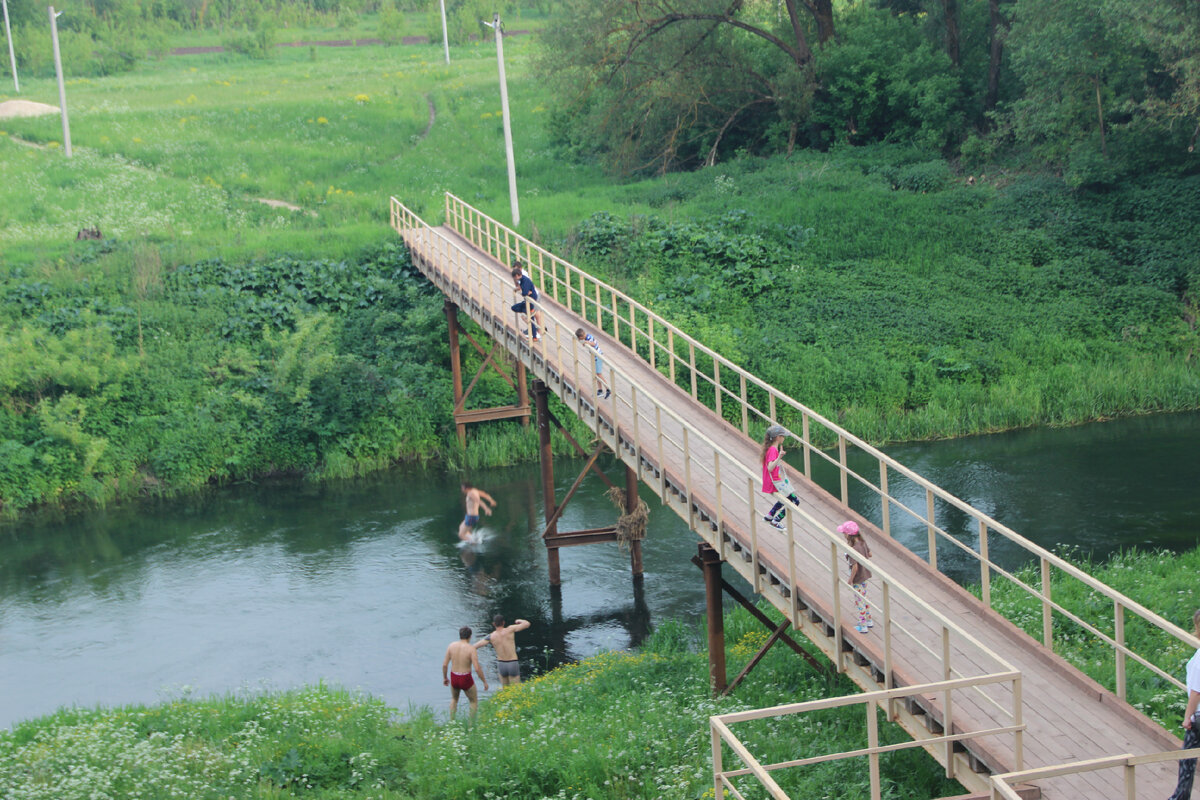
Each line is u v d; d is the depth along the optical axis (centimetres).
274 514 2322
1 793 1007
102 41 8631
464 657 1327
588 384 1672
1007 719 819
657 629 1587
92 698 1463
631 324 1908
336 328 2905
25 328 2658
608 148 4462
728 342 2811
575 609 1734
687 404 1648
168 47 9150
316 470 2619
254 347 2830
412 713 1334
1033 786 737
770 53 4372
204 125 4931
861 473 2348
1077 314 2975
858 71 4100
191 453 2567
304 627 1695
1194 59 2756
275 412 2675
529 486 2436
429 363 2866
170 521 2303
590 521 2156
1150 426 2542
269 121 5025
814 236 3319
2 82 7094
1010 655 926
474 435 2720
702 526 1234
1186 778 673
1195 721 699
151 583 1920
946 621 816
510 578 1880
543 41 4128
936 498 2127
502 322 2017
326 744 1128
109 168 4159
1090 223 3322
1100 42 3241
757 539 1146
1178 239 3212
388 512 2295
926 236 3353
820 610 993
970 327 2947
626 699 1220
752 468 1366
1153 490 2053
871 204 3494
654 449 1411
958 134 4097
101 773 1026
